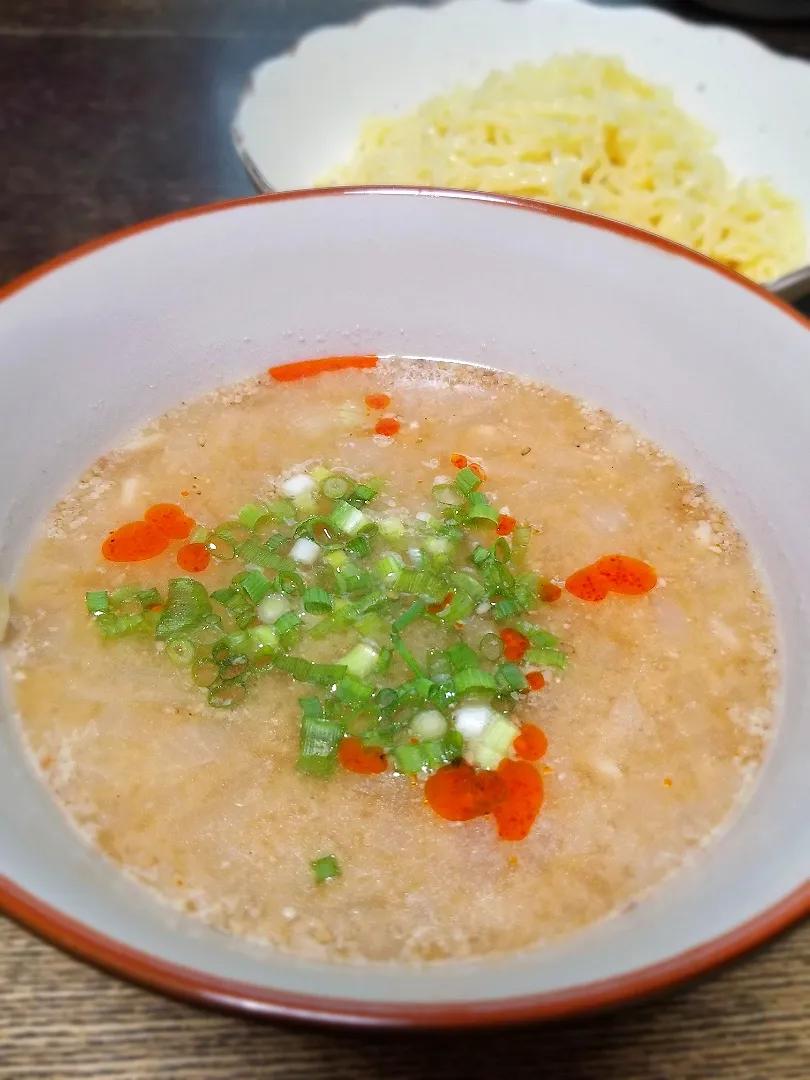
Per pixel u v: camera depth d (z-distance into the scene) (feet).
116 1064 0.44
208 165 0.99
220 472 0.66
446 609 0.56
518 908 0.45
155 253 0.62
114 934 0.34
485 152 0.91
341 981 0.37
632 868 0.46
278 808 0.48
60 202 0.93
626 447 0.68
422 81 1.00
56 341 0.60
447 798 0.48
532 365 0.71
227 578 0.59
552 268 0.66
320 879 0.45
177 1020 0.45
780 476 0.58
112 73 1.09
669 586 0.59
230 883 0.45
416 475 0.66
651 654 0.56
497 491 0.65
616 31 1.00
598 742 0.51
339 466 0.66
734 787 0.50
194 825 0.47
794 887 0.35
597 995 0.31
